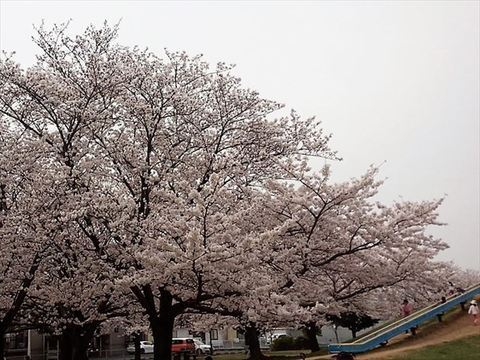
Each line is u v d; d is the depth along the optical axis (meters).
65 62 17.41
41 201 13.99
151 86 17.36
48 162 16.03
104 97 16.98
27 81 15.98
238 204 15.20
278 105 18.22
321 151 18.41
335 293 17.19
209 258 12.16
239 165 16.55
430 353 14.52
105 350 41.34
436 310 18.50
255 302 13.16
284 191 16.70
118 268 14.72
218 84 17.98
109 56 17.19
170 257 12.64
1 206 15.17
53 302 14.73
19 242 14.20
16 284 14.98
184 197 15.39
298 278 15.38
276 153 17.81
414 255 17.86
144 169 15.84
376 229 16.48
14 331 16.47
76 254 15.01
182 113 17.27
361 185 16.17
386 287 18.33
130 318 18.97
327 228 16.67
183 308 14.80
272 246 15.06
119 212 14.34
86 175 15.29
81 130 16.42
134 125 17.25
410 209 17.30
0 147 15.46
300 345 40.69
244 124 17.94
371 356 15.01
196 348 43.41
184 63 18.06
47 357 37.34
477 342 15.34
